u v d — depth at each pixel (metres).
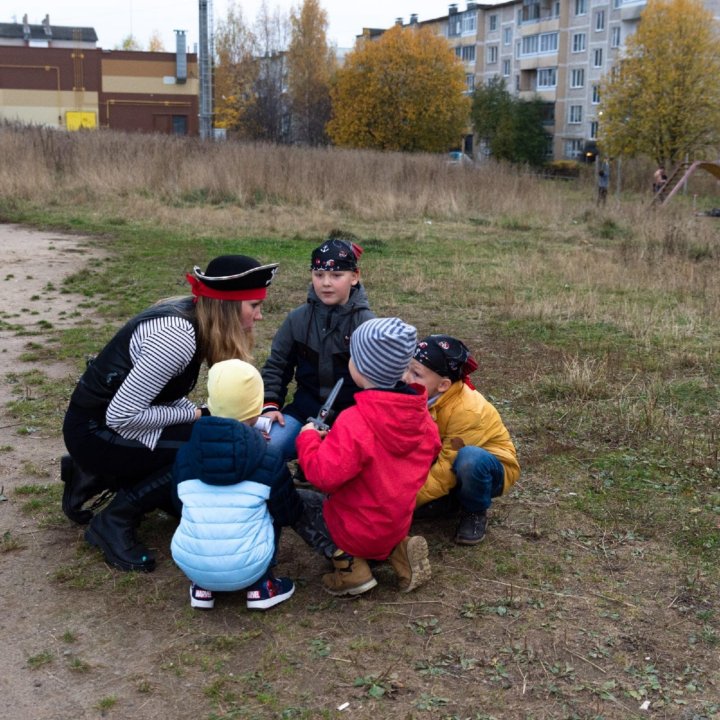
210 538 3.32
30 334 8.05
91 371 3.70
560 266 12.59
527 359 7.62
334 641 3.32
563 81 62.78
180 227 15.90
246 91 58.12
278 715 2.89
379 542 3.48
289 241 14.84
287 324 4.39
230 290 3.61
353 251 4.25
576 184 36.84
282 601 3.58
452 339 4.00
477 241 15.77
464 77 49.88
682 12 36.41
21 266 11.73
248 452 3.36
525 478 4.93
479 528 4.12
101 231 15.28
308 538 3.68
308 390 4.44
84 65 52.91
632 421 5.80
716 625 3.48
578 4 60.66
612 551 4.08
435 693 3.01
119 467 3.76
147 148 22.36
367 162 22.47
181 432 3.79
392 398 3.36
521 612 3.54
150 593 3.63
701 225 17.09
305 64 60.16
